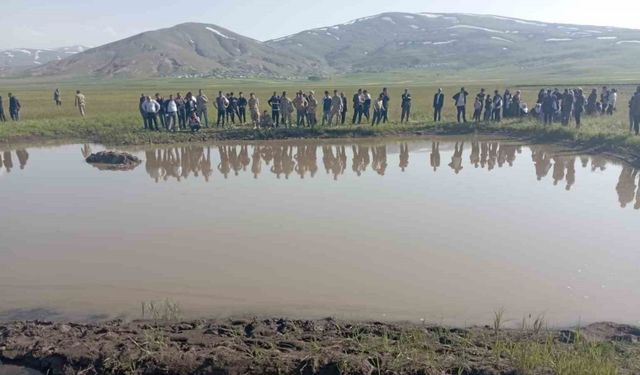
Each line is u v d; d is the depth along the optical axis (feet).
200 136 76.28
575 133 69.56
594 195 45.80
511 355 20.81
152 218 40.55
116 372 20.97
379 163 61.16
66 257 32.76
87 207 43.88
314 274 29.76
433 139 75.97
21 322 24.62
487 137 76.13
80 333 23.56
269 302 26.63
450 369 20.39
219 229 37.76
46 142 77.00
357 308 25.90
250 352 21.56
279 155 66.69
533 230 36.58
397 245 33.96
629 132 65.57
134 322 24.64
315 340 22.65
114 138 75.82
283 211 42.06
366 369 20.43
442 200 44.70
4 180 54.39
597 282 28.43
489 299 26.63
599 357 20.22
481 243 34.14
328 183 51.80
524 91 154.10
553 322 24.41
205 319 24.93
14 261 32.24
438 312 25.41
